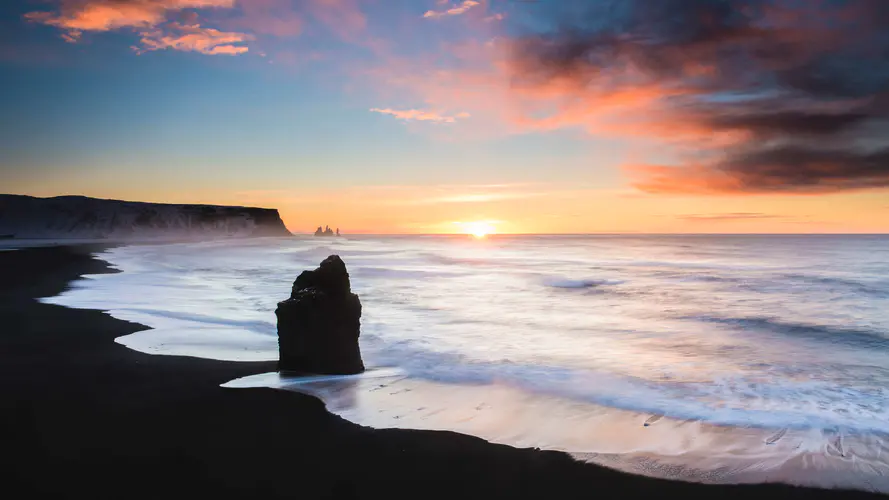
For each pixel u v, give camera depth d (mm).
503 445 5883
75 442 5684
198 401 7160
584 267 37594
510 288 23375
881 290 22156
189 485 4719
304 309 8656
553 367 9422
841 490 4875
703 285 24812
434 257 51281
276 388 7773
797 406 7367
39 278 24828
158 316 14078
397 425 6445
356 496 4594
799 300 19328
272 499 4484
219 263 38062
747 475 5172
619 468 5305
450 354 10398
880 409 7250
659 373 9094
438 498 4586
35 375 8336
